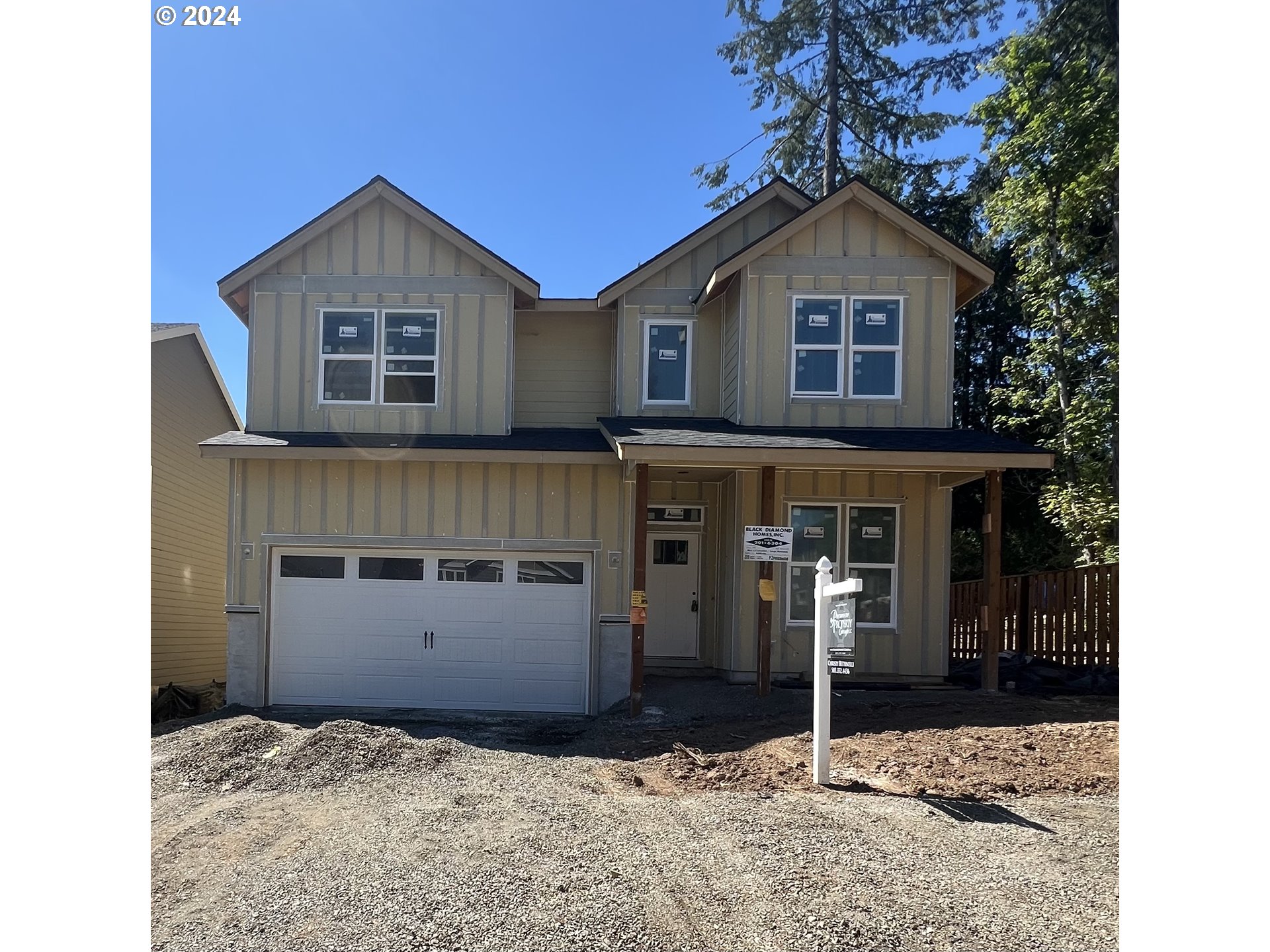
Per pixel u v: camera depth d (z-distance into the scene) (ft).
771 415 37.65
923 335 37.78
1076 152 44.78
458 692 36.86
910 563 37.93
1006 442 34.50
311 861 15.94
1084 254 47.42
